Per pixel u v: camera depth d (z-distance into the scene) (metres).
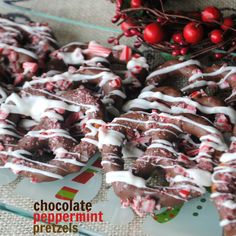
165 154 0.29
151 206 0.28
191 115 0.30
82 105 0.32
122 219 0.29
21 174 0.30
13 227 0.30
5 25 0.38
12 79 0.35
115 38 0.36
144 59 0.36
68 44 0.38
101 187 0.31
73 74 0.34
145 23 0.34
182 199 0.28
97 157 0.32
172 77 0.35
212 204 0.29
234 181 0.27
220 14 0.33
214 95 0.33
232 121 0.31
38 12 0.41
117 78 0.33
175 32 0.34
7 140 0.31
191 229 0.28
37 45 0.37
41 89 0.33
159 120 0.30
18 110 0.33
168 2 0.39
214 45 0.33
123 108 0.33
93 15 0.42
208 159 0.29
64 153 0.30
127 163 0.31
